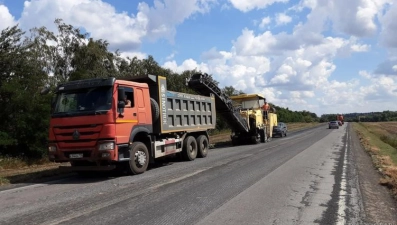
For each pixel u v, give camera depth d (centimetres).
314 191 877
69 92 1149
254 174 1142
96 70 2856
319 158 1609
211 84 2258
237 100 2966
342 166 1341
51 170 1339
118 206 735
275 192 865
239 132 2747
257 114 2794
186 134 1608
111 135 1078
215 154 1905
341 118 10625
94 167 1106
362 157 1703
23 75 1983
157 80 1352
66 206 746
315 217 651
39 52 2531
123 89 1123
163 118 1370
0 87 1819
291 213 677
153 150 1314
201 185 957
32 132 1783
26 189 968
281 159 1568
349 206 731
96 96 1109
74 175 1235
